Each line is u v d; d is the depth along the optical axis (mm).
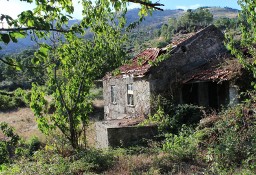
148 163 10336
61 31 3527
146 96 16391
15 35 3031
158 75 16219
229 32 9164
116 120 16781
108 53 14047
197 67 17078
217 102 15906
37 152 12758
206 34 17484
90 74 13914
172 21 96062
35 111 13227
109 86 20719
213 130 10625
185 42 16969
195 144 10836
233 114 10641
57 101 13664
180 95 16344
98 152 11703
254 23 7473
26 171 10234
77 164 10672
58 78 14188
